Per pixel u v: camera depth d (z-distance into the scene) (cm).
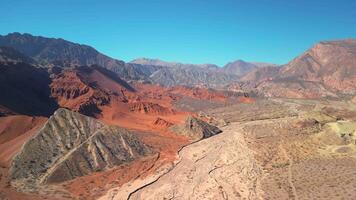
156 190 6378
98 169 7538
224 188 5756
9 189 6662
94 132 8481
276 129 8044
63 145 8056
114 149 8138
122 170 7562
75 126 8519
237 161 6675
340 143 6378
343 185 4775
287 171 5647
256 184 5500
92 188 6762
